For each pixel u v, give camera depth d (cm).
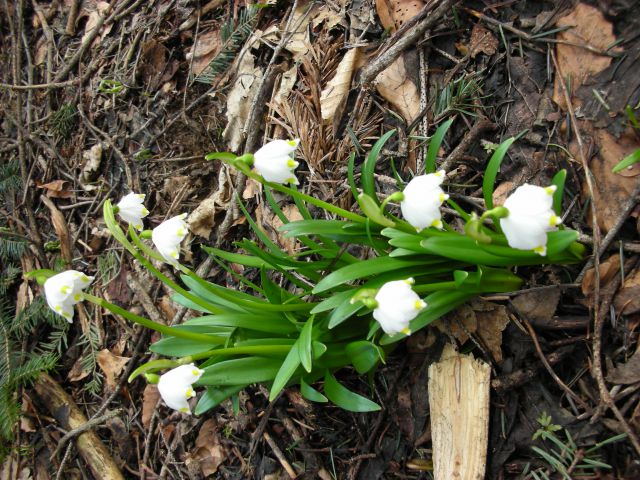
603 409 22
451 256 22
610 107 25
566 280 25
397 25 33
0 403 37
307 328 24
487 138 29
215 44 42
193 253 38
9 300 44
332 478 29
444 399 25
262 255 27
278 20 39
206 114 40
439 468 24
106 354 38
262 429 31
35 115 49
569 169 26
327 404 30
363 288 22
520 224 18
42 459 38
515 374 24
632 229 24
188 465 33
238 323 26
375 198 26
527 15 29
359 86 34
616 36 25
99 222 43
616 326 23
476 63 30
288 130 35
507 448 24
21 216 47
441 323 26
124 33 46
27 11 54
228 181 38
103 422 37
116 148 43
